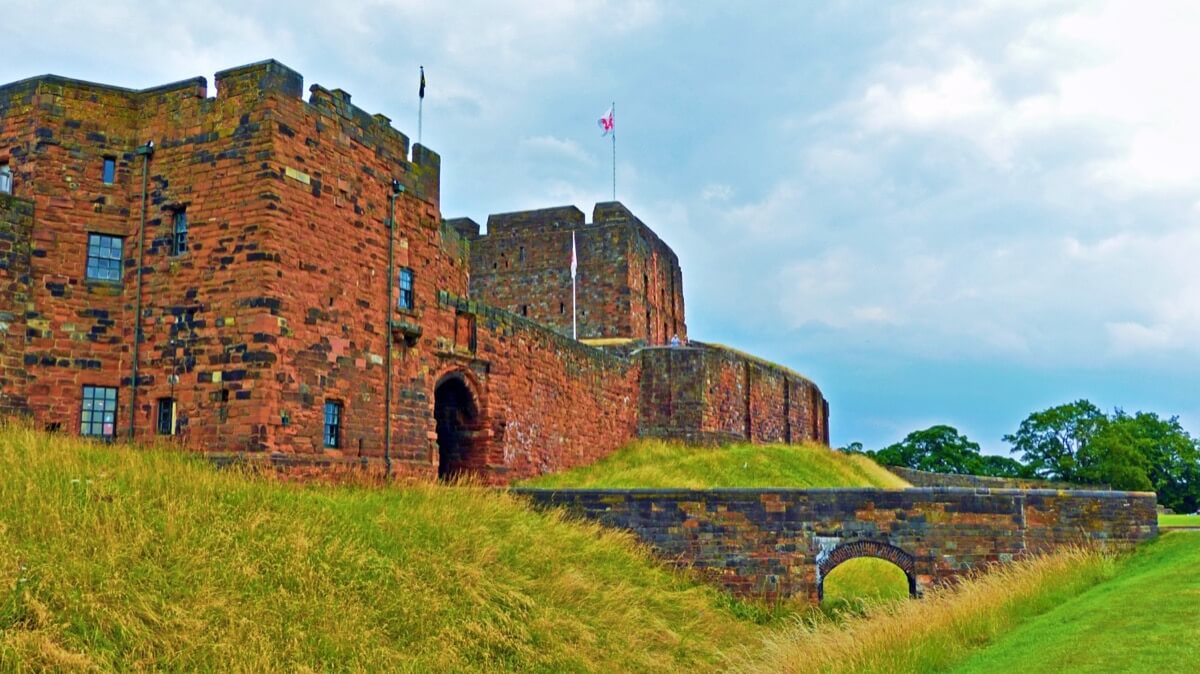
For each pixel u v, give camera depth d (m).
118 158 26.05
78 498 18.12
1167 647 13.49
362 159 27.77
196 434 24.14
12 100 25.78
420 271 30.16
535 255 60.41
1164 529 26.72
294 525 19.67
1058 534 26.33
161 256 25.36
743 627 24.55
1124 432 81.44
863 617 23.67
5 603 14.57
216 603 16.19
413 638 17.83
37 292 24.73
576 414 43.00
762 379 58.44
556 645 19.19
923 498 26.91
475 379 34.75
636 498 27.47
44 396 24.50
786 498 27.20
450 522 22.92
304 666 15.45
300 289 24.98
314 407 25.09
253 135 24.61
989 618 18.25
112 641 14.73
